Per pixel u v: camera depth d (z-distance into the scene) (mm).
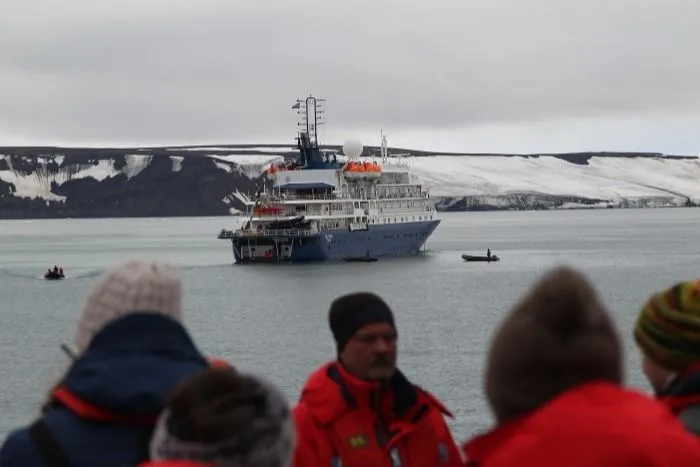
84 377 8914
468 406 58500
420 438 12562
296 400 63344
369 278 158875
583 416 7637
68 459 8594
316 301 127812
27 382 69625
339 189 188000
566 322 8031
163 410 8312
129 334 9188
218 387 7684
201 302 129500
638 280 160000
